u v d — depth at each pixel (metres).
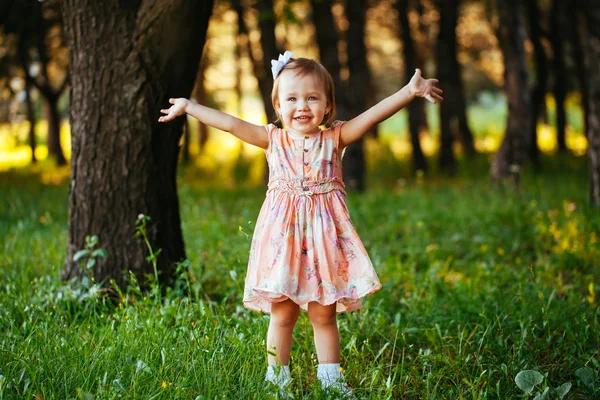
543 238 6.90
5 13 10.37
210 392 3.06
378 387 3.32
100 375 3.21
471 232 7.67
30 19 13.20
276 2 11.70
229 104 28.14
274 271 3.23
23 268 5.18
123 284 4.70
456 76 17.81
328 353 3.37
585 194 9.55
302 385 3.33
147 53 4.51
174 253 4.89
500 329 3.90
